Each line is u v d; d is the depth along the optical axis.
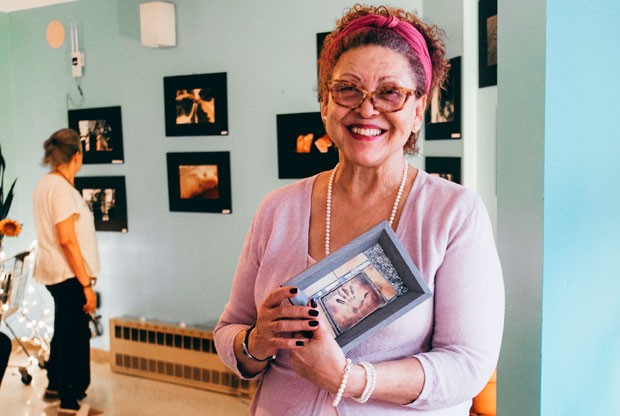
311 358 0.96
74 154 3.59
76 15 4.49
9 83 4.84
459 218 1.06
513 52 1.41
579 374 1.37
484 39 2.68
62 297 3.57
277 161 3.86
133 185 4.39
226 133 3.99
